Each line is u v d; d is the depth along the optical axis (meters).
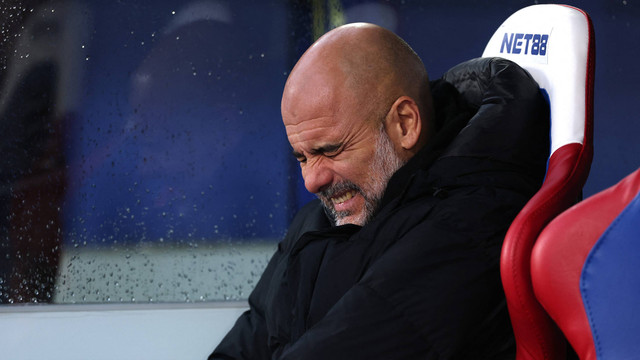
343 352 3.06
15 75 8.24
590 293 2.31
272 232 9.00
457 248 3.14
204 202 8.86
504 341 3.24
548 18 3.65
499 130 3.44
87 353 5.81
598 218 2.33
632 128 8.46
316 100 3.64
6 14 8.26
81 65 8.47
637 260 2.19
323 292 3.46
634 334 2.19
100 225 8.47
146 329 6.27
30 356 5.81
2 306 6.84
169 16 8.70
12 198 8.15
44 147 8.31
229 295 8.36
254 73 8.91
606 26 8.38
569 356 3.21
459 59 8.20
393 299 3.10
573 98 3.29
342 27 3.83
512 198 3.30
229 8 8.84
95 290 8.02
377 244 3.39
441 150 3.66
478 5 8.21
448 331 3.05
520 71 3.59
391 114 3.70
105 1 8.52
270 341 4.13
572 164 3.09
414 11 8.24
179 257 8.77
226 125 8.90
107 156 8.55
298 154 3.84
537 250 2.47
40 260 8.19
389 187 3.63
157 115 8.73
